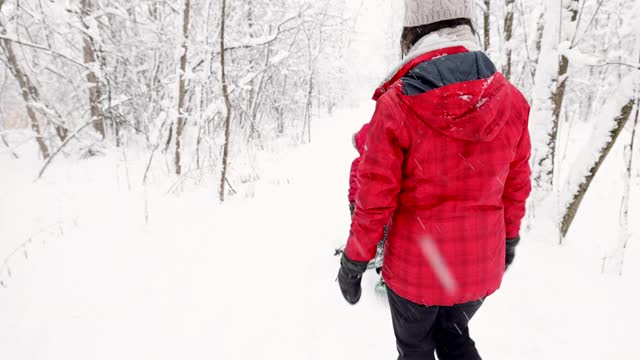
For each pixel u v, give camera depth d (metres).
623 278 2.50
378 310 2.31
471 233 1.16
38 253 3.05
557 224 3.04
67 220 3.70
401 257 1.25
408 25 1.17
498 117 1.06
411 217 1.19
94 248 3.14
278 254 3.04
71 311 2.33
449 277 1.20
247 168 5.84
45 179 5.01
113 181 4.90
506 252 1.50
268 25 7.32
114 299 2.45
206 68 4.69
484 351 1.96
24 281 2.65
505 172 1.17
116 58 6.31
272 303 2.41
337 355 1.98
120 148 6.25
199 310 2.34
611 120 2.62
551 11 2.97
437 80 1.02
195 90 5.11
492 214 1.20
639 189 4.43
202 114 4.94
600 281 2.48
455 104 1.01
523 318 2.18
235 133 7.13
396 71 1.17
